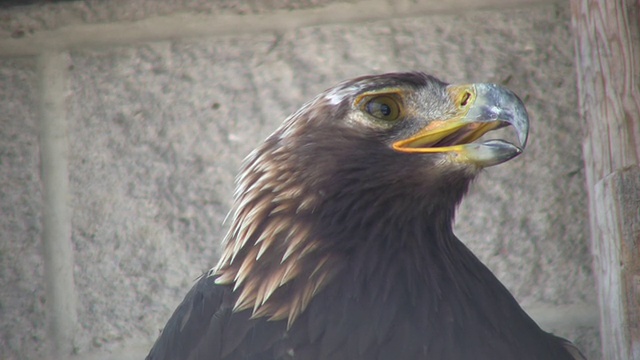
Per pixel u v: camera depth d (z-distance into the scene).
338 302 8.05
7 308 10.16
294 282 8.13
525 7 10.27
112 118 10.38
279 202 8.27
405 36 10.27
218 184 10.17
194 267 10.06
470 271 8.45
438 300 8.11
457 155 8.09
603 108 8.81
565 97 10.09
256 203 8.34
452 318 8.04
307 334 7.95
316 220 8.22
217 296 8.26
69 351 10.08
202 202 10.16
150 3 10.52
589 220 9.34
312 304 8.05
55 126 10.41
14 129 10.42
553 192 9.95
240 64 10.36
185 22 10.48
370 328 7.95
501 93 8.07
